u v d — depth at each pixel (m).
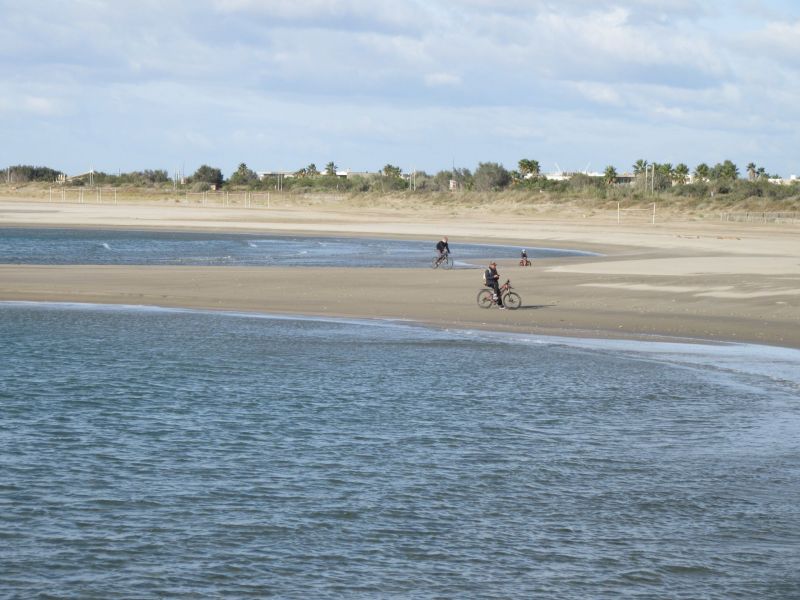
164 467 52.53
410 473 51.66
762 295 128.88
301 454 55.31
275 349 92.56
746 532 42.78
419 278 158.75
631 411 66.38
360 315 118.38
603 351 91.50
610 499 47.34
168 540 41.72
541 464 53.41
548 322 111.12
